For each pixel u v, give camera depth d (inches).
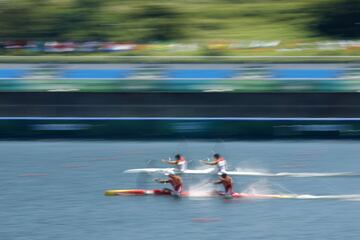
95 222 5007.4
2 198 5561.0
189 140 7475.4
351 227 4899.1
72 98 7775.6
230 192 5575.8
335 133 7504.9
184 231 4820.4
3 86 7765.8
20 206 5374.0
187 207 5334.6
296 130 7490.2
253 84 7755.9
